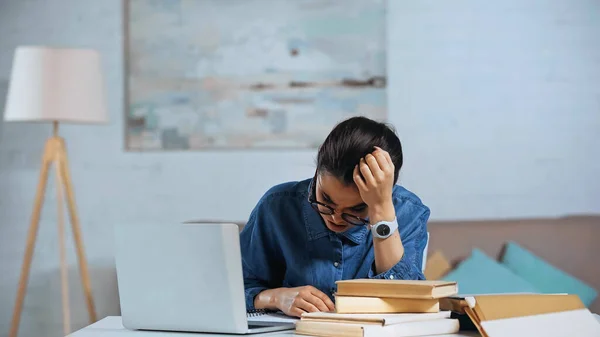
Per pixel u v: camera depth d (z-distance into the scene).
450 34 4.25
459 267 3.52
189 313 1.78
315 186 2.04
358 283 1.75
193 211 4.25
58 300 4.23
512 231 3.65
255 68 4.23
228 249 1.73
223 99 4.24
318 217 2.15
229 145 4.24
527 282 3.45
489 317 1.67
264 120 4.24
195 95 4.24
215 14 4.24
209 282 1.75
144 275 1.81
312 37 4.23
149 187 4.25
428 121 4.24
